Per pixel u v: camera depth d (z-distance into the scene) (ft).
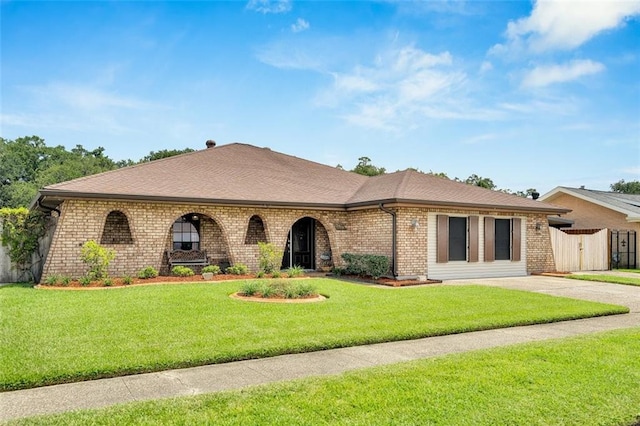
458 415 13.83
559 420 13.66
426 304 33.19
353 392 15.60
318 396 15.20
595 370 18.35
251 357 20.36
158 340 21.89
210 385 16.89
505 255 59.41
